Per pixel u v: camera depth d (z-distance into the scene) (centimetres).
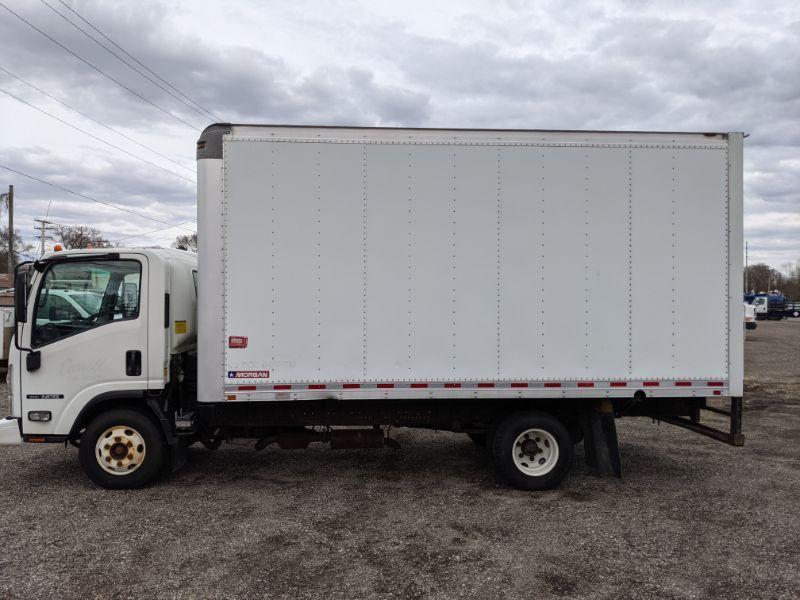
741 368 518
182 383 551
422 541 415
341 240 503
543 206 512
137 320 518
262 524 446
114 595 337
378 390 503
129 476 522
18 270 502
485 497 511
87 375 516
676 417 558
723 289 520
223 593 340
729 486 543
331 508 482
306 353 500
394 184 506
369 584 351
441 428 550
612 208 516
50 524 445
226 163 496
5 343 1148
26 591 341
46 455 647
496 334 509
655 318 516
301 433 550
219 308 496
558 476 523
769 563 381
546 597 337
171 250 585
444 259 507
